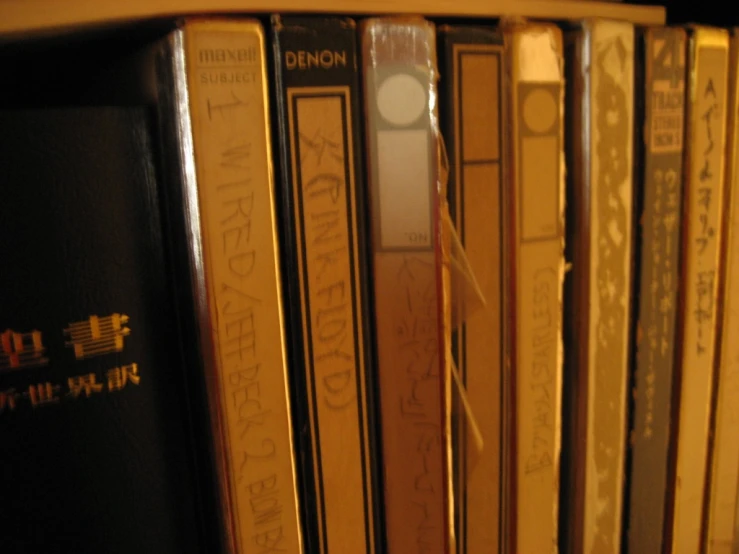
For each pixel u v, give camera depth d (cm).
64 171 17
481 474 21
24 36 17
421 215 19
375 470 20
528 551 22
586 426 22
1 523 17
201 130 17
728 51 23
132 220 18
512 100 20
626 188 22
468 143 20
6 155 17
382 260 19
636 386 23
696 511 25
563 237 21
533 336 21
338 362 19
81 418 18
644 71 21
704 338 24
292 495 19
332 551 20
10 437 17
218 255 17
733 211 24
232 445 18
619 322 22
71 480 18
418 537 20
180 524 20
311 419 19
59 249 17
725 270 24
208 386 18
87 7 16
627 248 22
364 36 18
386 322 19
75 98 23
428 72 18
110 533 19
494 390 21
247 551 19
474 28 19
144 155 18
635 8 22
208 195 17
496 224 20
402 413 20
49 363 17
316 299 19
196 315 18
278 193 18
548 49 20
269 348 18
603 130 21
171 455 19
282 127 18
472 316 20
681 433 24
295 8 17
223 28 17
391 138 18
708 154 23
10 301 17
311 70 18
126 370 18
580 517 23
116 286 18
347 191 18
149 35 18
